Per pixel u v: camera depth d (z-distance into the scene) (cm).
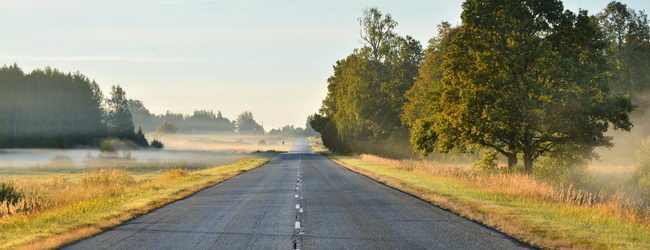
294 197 2311
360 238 1211
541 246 1098
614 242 1146
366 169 4978
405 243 1142
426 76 6022
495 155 3925
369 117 7925
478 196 2203
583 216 1562
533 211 1684
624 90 6456
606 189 2922
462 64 3559
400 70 8019
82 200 2172
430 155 6531
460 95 3344
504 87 3117
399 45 7781
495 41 3462
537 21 3450
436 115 3891
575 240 1165
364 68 7794
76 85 15912
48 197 2105
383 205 1941
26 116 14550
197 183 3294
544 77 3322
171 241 1197
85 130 15162
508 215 1586
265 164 6581
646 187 2931
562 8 3431
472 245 1115
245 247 1108
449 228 1361
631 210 1659
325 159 8012
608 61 3438
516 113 3222
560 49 3406
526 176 2658
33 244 1155
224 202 2127
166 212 1795
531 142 3475
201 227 1419
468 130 3528
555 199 2033
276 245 1128
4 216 1647
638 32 6869
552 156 3503
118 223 1511
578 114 3162
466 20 3488
